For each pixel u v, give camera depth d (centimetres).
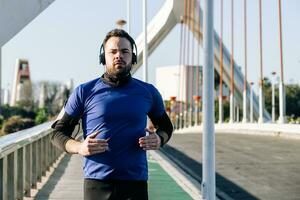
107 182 383
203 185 725
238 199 1100
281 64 3397
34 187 1058
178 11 6431
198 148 2398
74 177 1275
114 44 389
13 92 15675
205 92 721
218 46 6512
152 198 1010
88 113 390
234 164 1694
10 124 5919
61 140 394
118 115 384
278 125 3366
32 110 9638
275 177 1401
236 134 3741
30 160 975
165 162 1684
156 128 423
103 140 374
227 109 8412
